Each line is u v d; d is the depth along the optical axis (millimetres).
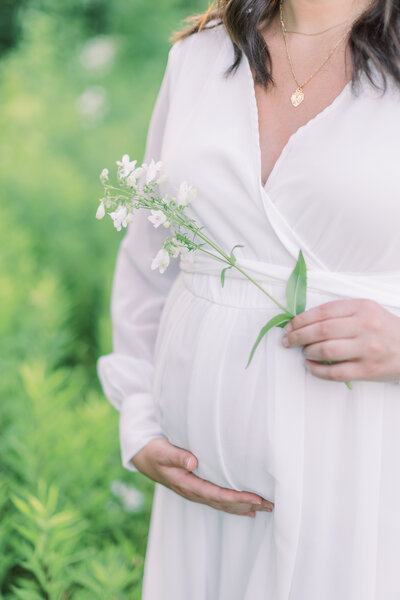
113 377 1634
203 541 1423
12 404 2594
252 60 1304
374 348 1134
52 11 5699
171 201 1239
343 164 1157
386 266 1199
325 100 1242
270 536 1295
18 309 3180
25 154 4203
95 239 3984
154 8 5496
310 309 1175
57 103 4797
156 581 1520
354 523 1204
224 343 1273
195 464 1339
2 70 5188
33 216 3984
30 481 2299
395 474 1215
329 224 1187
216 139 1286
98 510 2332
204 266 1333
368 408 1194
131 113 4715
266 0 1302
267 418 1223
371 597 1205
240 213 1253
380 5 1180
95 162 4289
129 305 1674
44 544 1923
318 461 1215
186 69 1433
